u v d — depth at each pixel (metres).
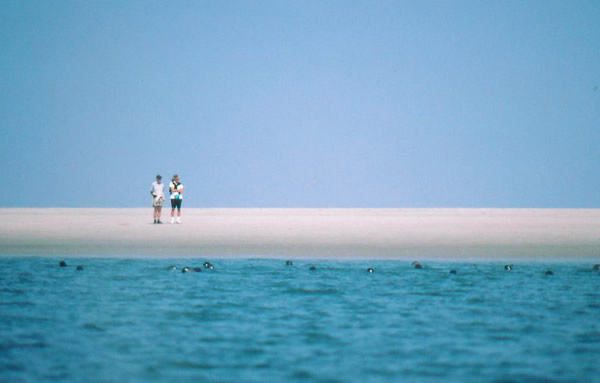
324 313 58.56
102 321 55.75
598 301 64.06
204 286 72.25
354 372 42.53
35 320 56.22
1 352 47.06
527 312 59.00
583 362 44.69
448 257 92.88
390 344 48.56
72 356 46.09
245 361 44.78
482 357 45.62
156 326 54.00
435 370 42.97
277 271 82.19
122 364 44.31
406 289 70.44
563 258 92.00
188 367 43.72
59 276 78.69
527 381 41.16
